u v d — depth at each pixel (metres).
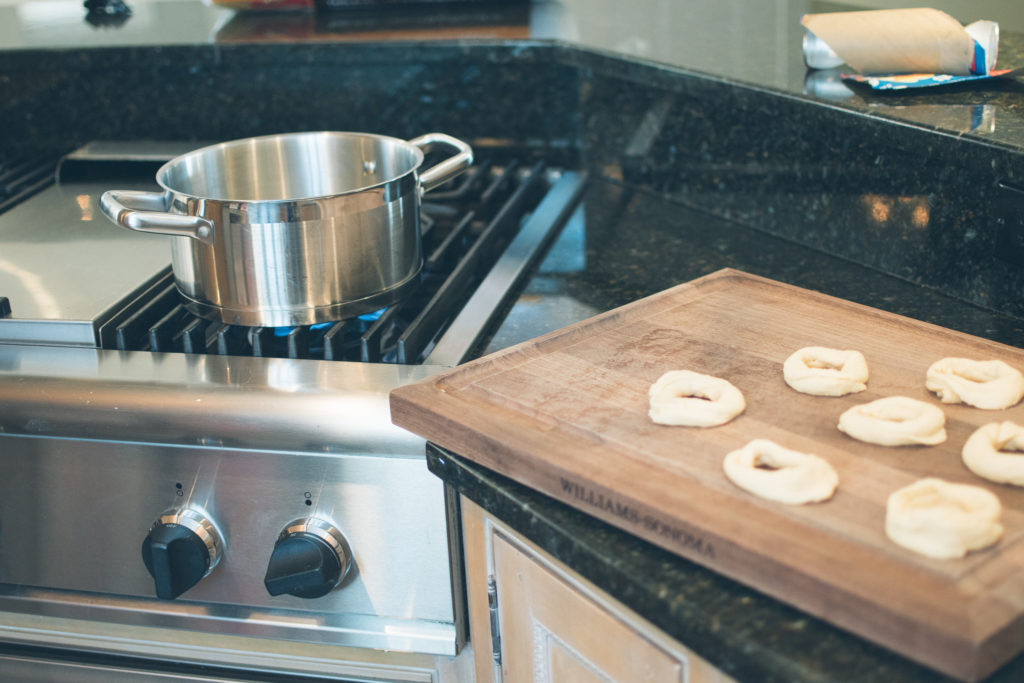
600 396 0.69
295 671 0.82
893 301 0.93
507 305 0.94
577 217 1.21
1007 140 0.81
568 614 0.65
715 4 1.47
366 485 0.73
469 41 1.29
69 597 0.83
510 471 0.64
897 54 0.99
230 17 1.54
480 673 0.78
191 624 0.81
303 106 1.40
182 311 0.88
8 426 0.77
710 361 0.74
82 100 1.43
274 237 0.79
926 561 0.50
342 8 1.54
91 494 0.79
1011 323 0.87
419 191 0.88
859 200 1.01
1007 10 1.19
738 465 0.58
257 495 0.76
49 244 1.02
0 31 1.50
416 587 0.76
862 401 0.67
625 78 1.19
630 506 0.57
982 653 0.45
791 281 0.99
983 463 0.57
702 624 0.52
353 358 0.86
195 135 1.44
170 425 0.74
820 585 0.49
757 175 1.13
